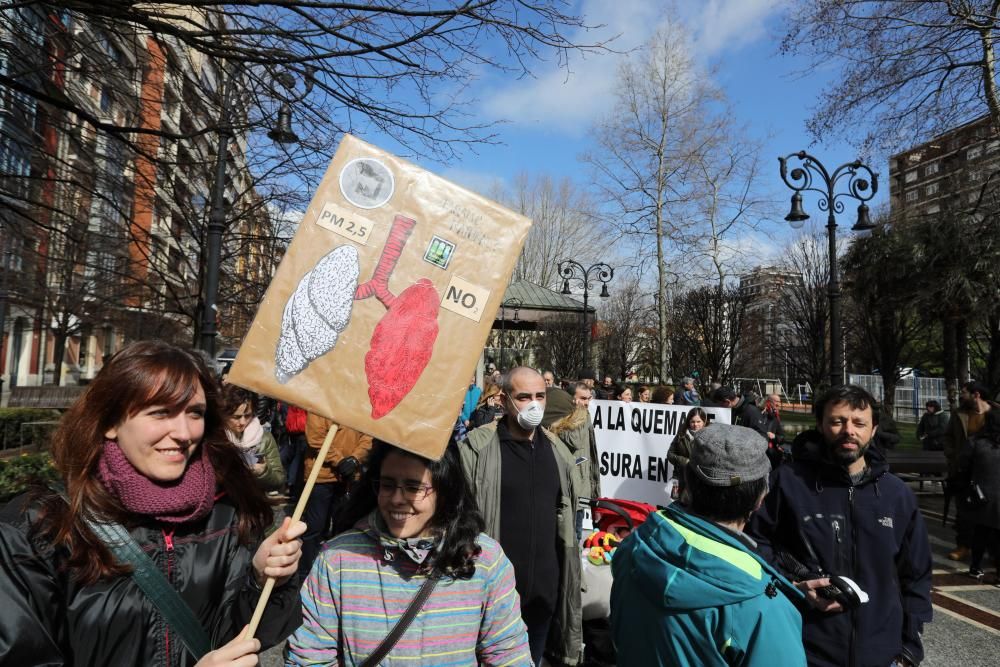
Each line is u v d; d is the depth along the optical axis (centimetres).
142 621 148
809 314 2248
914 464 1043
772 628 174
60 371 2420
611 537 454
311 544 535
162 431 153
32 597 137
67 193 877
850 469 254
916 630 244
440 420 181
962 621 531
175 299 1176
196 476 163
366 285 187
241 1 461
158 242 1124
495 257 191
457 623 175
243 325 1538
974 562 659
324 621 181
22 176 648
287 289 185
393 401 181
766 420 982
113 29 571
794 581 245
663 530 200
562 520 353
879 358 2006
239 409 416
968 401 851
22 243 1081
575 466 366
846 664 231
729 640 175
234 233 1179
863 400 248
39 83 624
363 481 195
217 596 162
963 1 1041
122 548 149
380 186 192
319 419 542
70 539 143
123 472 151
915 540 248
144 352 161
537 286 2242
